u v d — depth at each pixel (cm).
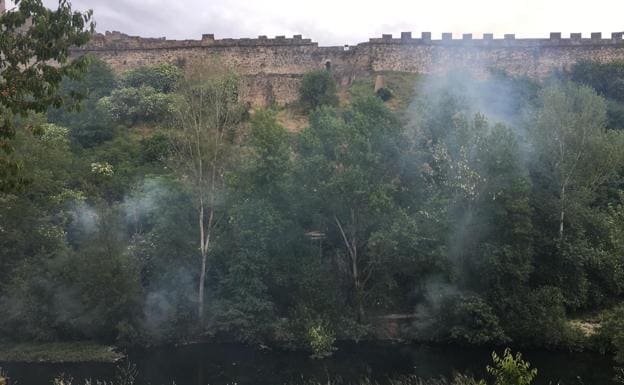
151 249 4103
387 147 4212
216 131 4025
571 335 3653
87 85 7444
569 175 4266
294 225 4138
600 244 4203
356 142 3966
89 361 3469
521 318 3728
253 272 3894
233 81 4303
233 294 3956
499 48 7844
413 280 4244
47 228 4188
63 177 4866
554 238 4191
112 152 5925
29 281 3822
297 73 8162
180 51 8450
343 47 8181
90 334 3812
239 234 3981
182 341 3831
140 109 7181
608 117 6053
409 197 4288
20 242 4016
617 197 4744
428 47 7975
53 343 3744
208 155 4003
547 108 4450
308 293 3888
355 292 4019
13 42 1667
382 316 4100
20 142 4359
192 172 4059
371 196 3831
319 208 4097
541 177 4531
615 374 3212
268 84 8025
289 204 4184
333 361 3488
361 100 4644
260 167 4162
